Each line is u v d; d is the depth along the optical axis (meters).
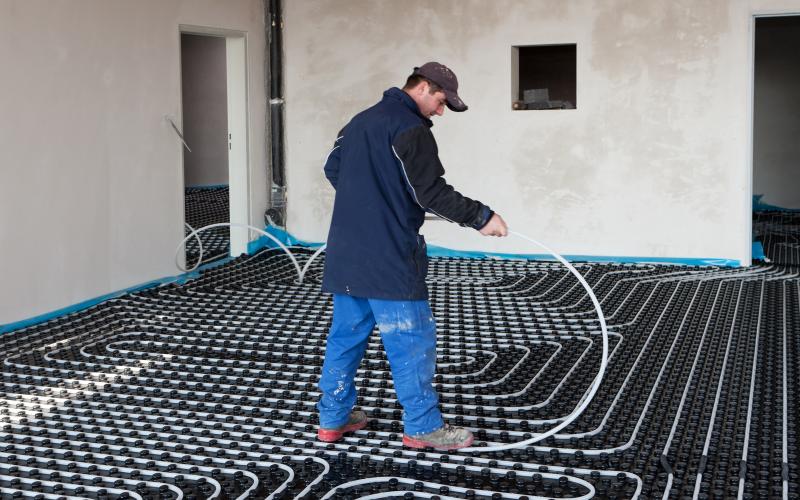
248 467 4.07
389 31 9.26
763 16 8.20
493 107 9.01
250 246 9.40
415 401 4.03
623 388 5.03
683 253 8.66
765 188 12.52
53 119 6.81
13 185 6.45
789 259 8.81
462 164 9.17
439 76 3.79
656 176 8.62
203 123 15.12
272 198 9.77
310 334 6.27
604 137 8.71
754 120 12.45
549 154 8.90
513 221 9.10
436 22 9.09
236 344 6.07
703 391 4.93
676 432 4.33
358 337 4.09
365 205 3.78
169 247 8.20
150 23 7.85
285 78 9.61
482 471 3.93
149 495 3.82
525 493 3.76
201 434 4.48
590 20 8.60
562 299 7.24
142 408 4.89
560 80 13.37
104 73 7.33
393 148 3.67
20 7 6.45
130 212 7.70
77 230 7.09
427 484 3.81
